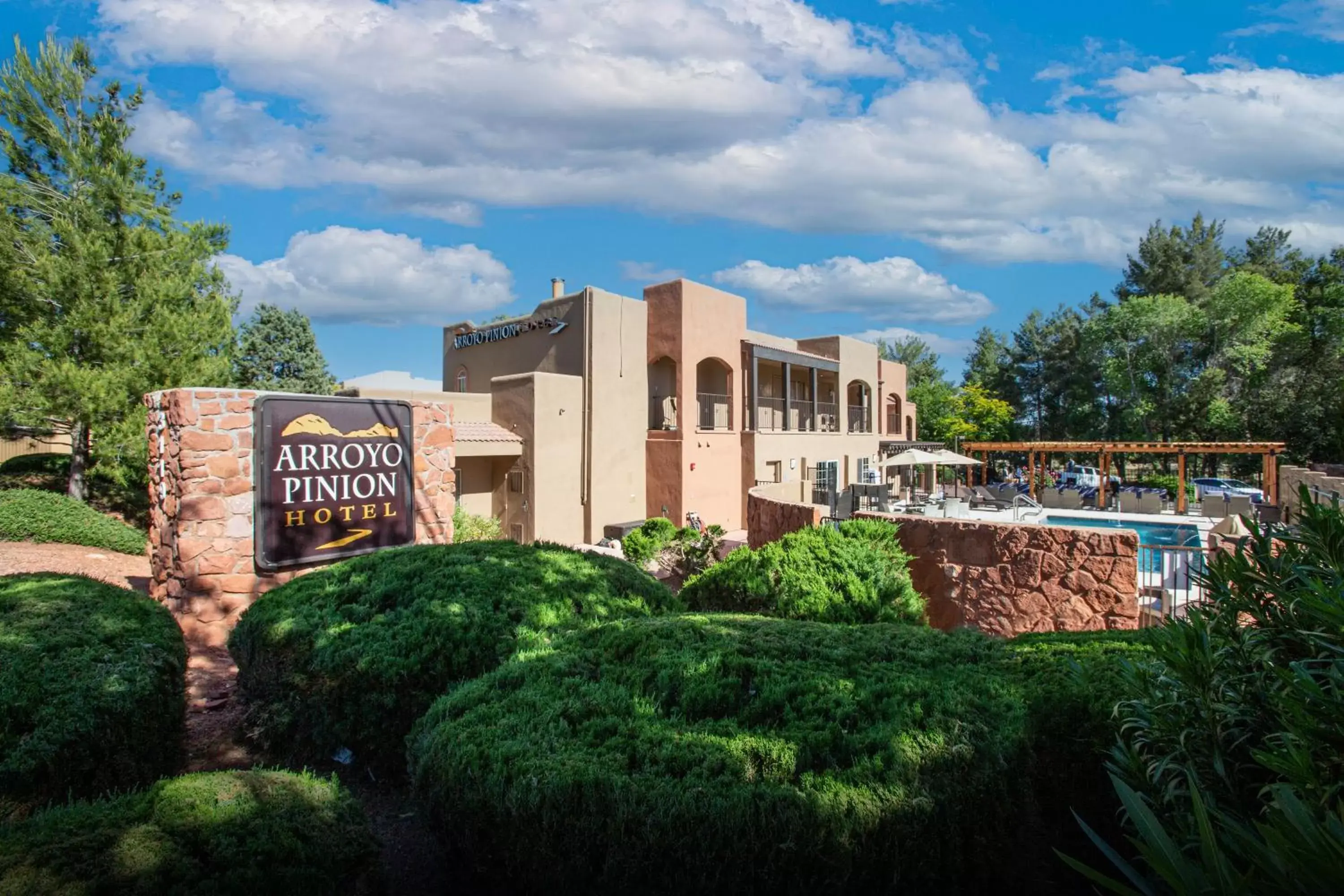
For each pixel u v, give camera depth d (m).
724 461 21.81
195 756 4.46
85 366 12.75
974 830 2.56
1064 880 2.88
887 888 2.40
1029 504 24.72
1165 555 7.43
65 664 3.78
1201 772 2.11
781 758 2.62
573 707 3.05
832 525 7.25
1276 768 1.67
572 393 18.72
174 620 5.00
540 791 2.51
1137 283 45.41
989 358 61.66
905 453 25.09
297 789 2.76
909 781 2.53
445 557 5.46
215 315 14.78
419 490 8.88
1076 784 3.10
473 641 4.33
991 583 7.05
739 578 6.11
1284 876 1.30
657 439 20.91
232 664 6.43
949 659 3.70
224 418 7.23
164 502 7.54
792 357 24.20
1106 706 3.10
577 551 6.11
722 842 2.34
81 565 10.05
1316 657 2.09
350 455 8.05
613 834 2.42
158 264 13.72
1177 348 38.81
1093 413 47.59
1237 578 2.47
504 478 18.33
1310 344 34.59
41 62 13.30
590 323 19.16
